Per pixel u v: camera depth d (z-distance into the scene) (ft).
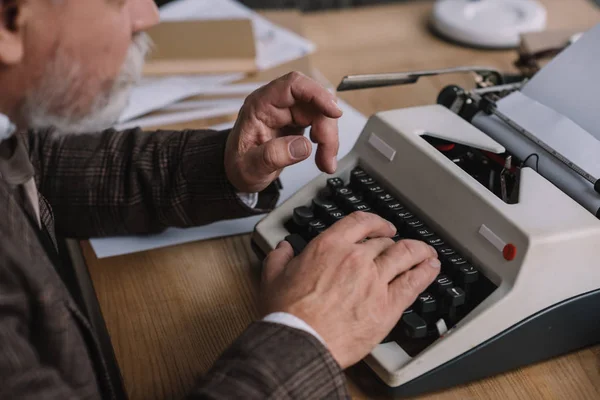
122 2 2.29
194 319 3.01
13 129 2.40
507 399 2.67
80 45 2.22
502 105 3.38
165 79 4.69
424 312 2.68
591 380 2.77
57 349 2.19
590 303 2.75
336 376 2.29
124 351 2.85
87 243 3.47
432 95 4.56
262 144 3.16
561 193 2.84
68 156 3.44
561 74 3.42
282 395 2.18
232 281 3.23
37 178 3.41
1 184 2.22
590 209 2.85
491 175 3.26
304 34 5.37
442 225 2.92
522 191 2.83
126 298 3.11
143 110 4.36
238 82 4.72
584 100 3.30
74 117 2.44
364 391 2.70
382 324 2.49
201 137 3.44
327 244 2.58
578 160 2.98
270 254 2.73
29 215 2.63
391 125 3.22
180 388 2.70
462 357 2.61
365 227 2.70
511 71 4.90
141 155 3.44
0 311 2.02
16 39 2.09
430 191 2.99
